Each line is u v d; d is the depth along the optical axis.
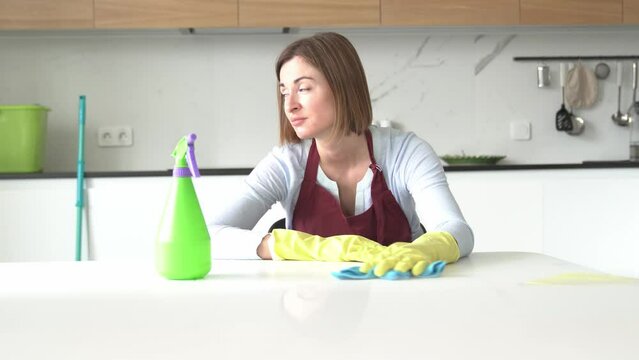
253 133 3.90
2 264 1.30
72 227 3.25
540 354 0.62
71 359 0.62
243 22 3.49
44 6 3.46
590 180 3.34
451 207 1.49
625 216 3.36
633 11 3.63
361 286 0.99
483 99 3.96
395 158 1.67
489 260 1.30
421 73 3.94
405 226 1.69
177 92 3.87
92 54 3.84
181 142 1.12
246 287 1.00
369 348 0.64
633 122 3.97
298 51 1.54
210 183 3.24
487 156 3.74
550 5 3.59
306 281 1.05
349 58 1.55
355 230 1.65
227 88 3.89
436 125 3.95
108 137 3.85
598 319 0.75
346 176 1.69
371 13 3.52
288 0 3.50
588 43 3.98
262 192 1.70
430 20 3.55
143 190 3.24
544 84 3.93
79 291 0.97
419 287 0.97
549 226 3.32
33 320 0.78
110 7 3.47
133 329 0.73
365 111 1.59
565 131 3.97
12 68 3.83
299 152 1.70
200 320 0.76
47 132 3.83
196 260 1.08
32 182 3.25
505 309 0.81
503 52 3.95
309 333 0.70
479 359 0.60
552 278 1.05
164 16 3.48
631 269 3.36
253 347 0.65
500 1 3.57
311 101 1.53
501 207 3.30
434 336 0.68
